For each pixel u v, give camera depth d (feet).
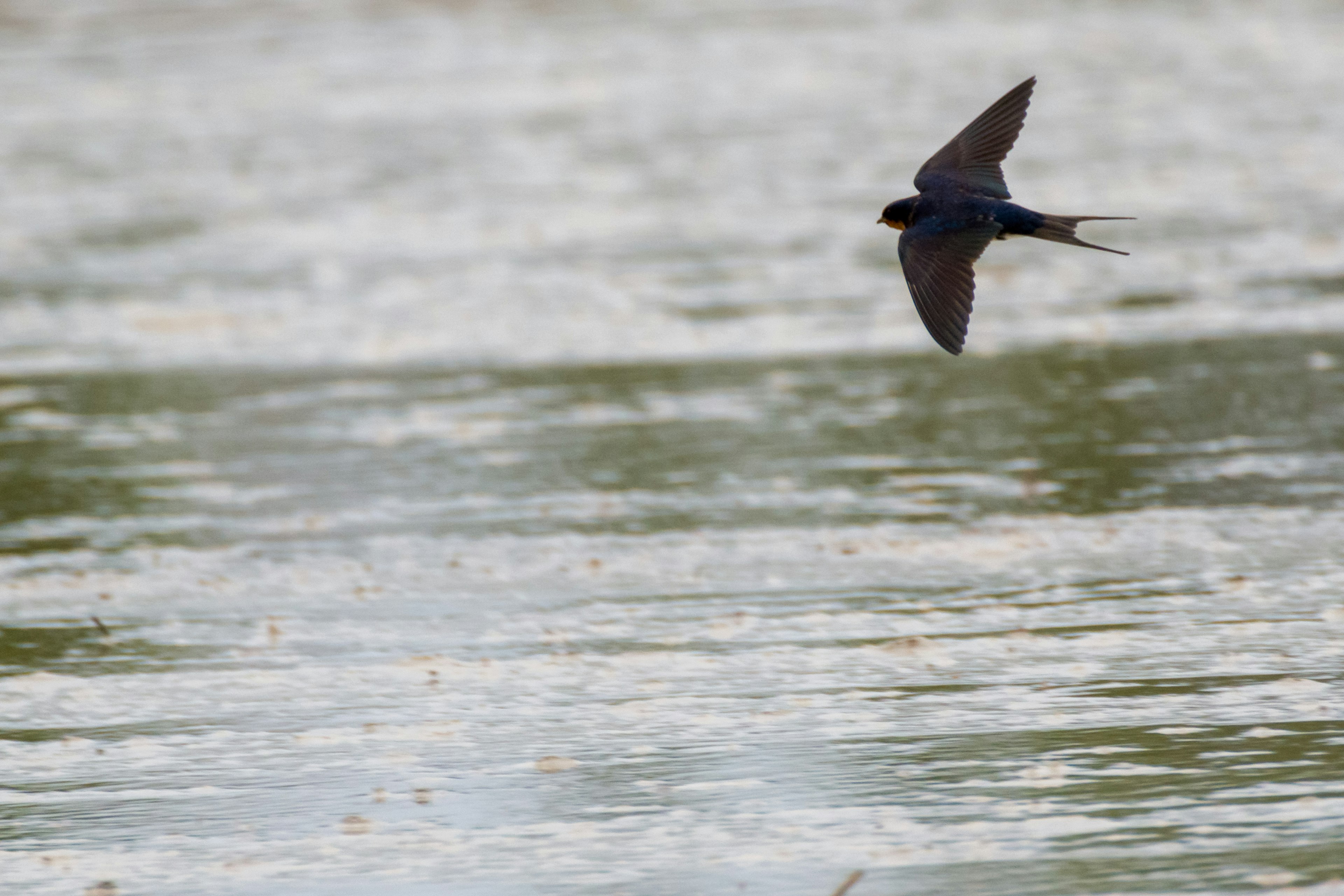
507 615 37.06
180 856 25.95
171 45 136.56
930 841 25.21
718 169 93.91
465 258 78.18
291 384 60.13
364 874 25.07
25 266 79.97
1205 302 65.51
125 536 44.04
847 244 77.66
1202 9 140.05
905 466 47.60
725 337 63.77
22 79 126.93
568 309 68.90
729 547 41.16
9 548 43.27
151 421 55.83
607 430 52.80
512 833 26.27
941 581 38.09
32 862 25.90
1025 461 47.52
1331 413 50.60
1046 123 102.53
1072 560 39.04
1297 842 24.52
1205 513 41.98
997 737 29.17
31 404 58.29
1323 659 32.12
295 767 29.40
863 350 61.26
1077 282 70.54
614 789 27.78
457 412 55.62
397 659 34.71
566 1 149.79
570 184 92.27
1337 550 38.78
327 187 94.12
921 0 146.61
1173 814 25.71
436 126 108.68
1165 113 103.76
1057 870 24.03
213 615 37.86
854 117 105.50
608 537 42.34
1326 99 105.50
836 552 40.47
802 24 137.90
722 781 27.94
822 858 24.85
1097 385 55.21
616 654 34.42
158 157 103.40
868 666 33.06
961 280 26.40
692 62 124.57
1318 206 80.33
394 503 46.14
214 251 81.61
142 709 32.48
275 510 45.85
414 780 28.63
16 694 33.45
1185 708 30.01
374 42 135.74
